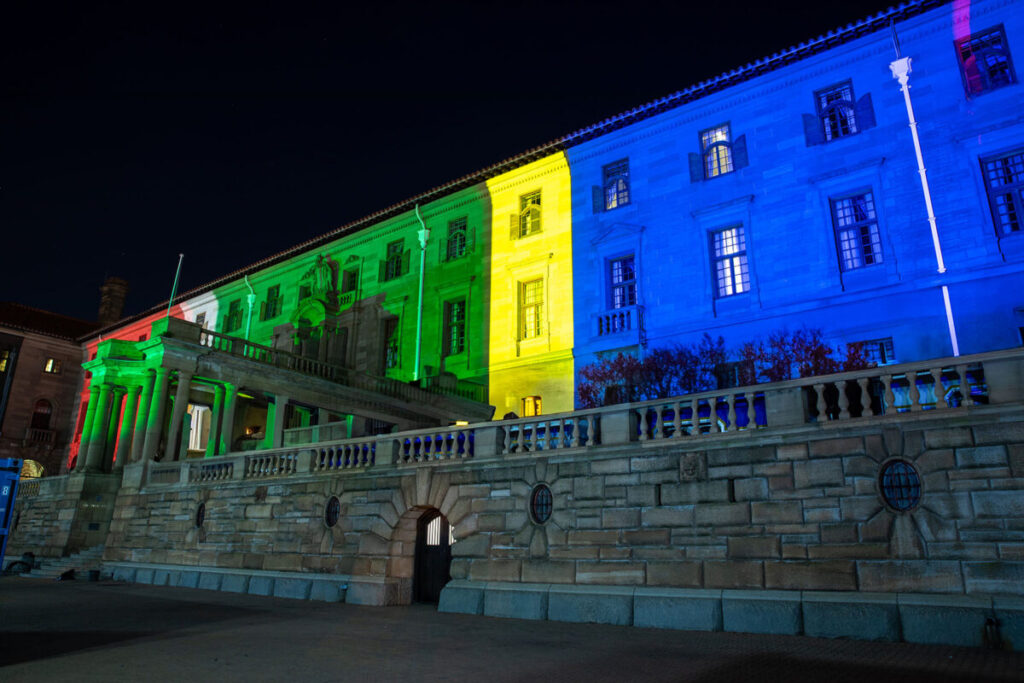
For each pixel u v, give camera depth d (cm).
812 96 2562
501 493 1591
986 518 1062
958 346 2089
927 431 1136
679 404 1409
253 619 1409
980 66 2261
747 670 865
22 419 4984
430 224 3622
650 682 803
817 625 1140
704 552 1300
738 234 2656
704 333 2586
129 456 2858
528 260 3161
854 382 1300
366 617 1461
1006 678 793
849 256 2388
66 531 2645
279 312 4194
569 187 3139
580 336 2917
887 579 1117
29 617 1419
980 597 1033
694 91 2775
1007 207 2142
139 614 1475
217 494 2217
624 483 1426
